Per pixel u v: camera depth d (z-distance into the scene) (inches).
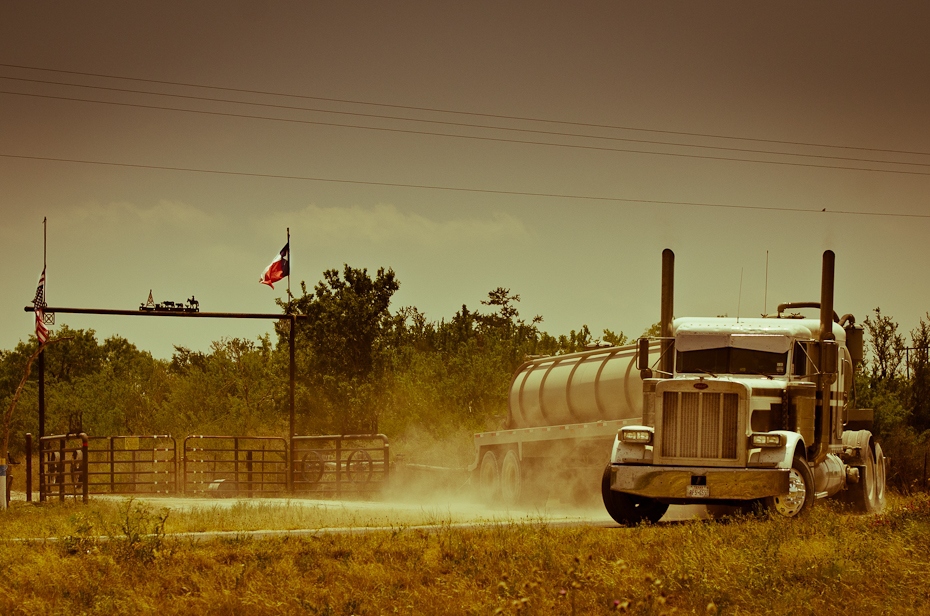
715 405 1130.7
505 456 1787.6
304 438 2265.0
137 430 3595.0
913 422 2349.9
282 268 2379.4
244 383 3412.9
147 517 1256.8
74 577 844.6
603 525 1176.2
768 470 1104.2
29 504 1850.4
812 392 1227.9
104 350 5211.6
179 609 745.6
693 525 1052.5
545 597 737.0
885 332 2448.3
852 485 1451.8
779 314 1449.3
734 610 698.2
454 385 2898.6
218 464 2516.0
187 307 2251.5
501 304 5004.9
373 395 2945.4
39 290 2155.5
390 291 3097.9
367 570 847.1
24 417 3631.9
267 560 908.6
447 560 901.8
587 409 1641.2
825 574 788.0
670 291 1332.4
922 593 733.3
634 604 704.4
